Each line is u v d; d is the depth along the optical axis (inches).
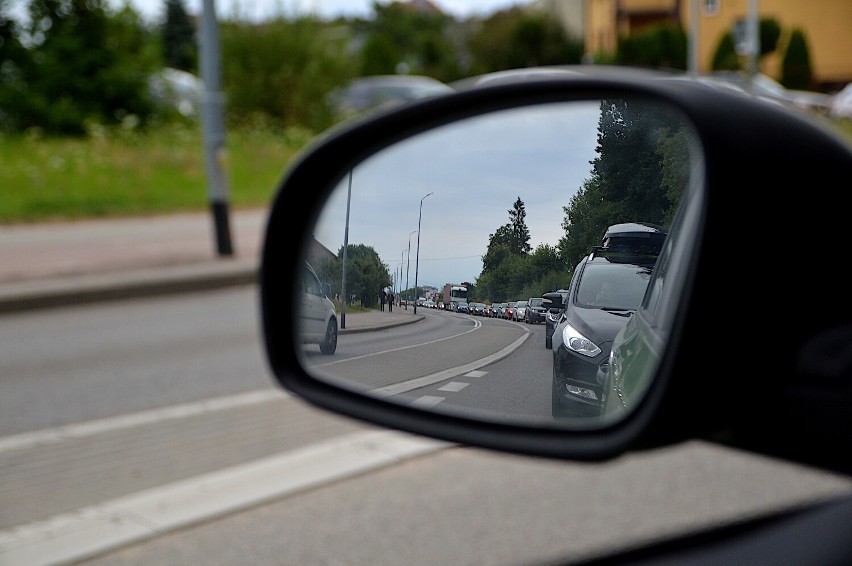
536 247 64.1
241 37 1123.9
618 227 60.4
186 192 725.9
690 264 50.3
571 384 61.2
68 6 992.2
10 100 959.6
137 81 1006.4
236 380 253.3
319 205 78.1
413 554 135.5
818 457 47.6
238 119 1083.9
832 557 63.1
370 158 75.4
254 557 134.9
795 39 1547.7
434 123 71.2
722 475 159.2
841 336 46.4
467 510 150.3
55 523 147.3
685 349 47.8
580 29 2127.2
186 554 136.4
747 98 51.3
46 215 624.7
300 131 1012.5
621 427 58.7
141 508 152.0
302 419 206.4
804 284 46.9
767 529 71.4
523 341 64.0
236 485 161.0
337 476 164.2
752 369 47.1
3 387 252.2
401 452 175.2
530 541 137.8
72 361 286.2
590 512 146.9
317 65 1122.0
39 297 387.9
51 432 203.8
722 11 1732.3
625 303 62.2
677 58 1643.7
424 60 2223.2
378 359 71.2
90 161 773.9
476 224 68.1
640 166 58.5
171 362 281.4
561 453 60.9
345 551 136.9
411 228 71.3
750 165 48.2
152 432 200.2
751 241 47.4
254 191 763.4
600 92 60.6
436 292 68.4
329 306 76.3
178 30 2559.1
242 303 404.8
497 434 64.2
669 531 136.8
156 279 422.3
